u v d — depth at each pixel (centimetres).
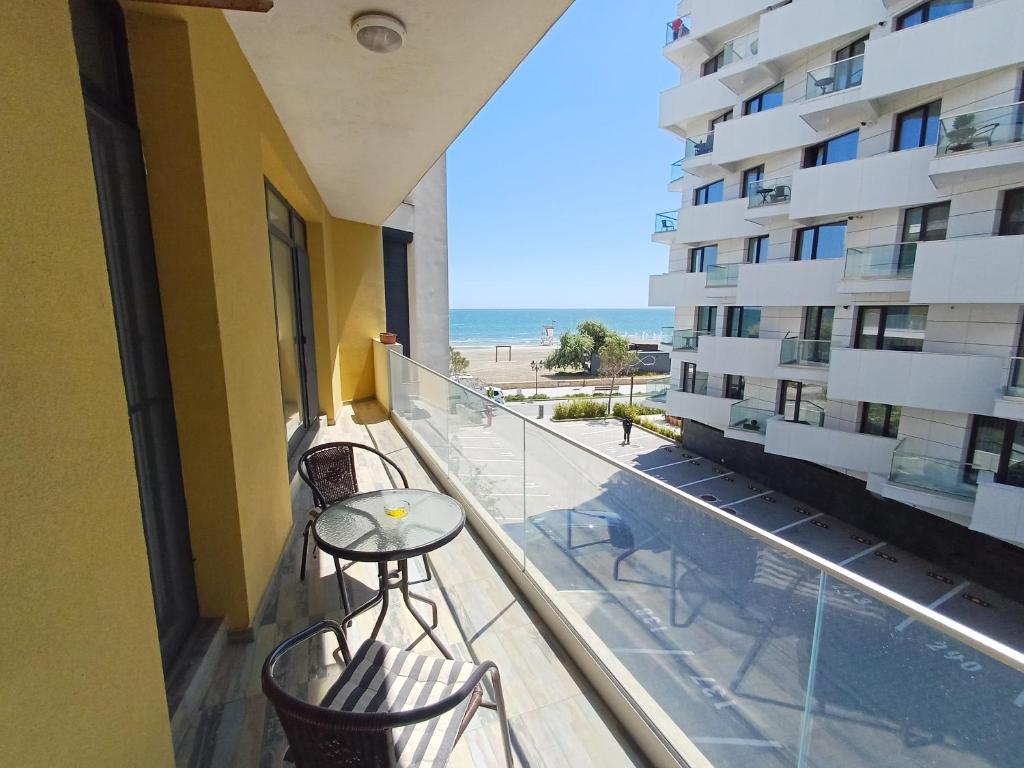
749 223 1309
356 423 599
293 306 476
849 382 985
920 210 930
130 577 95
